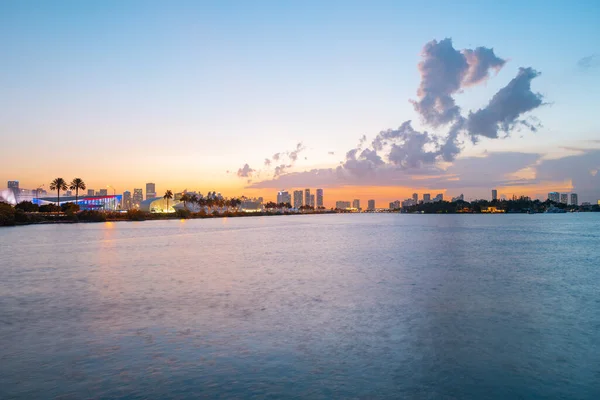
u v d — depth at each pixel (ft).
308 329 62.80
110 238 275.80
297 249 199.41
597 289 95.81
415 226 501.15
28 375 46.01
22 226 457.68
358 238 280.72
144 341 57.36
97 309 76.13
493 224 568.00
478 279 109.70
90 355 52.06
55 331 62.23
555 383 44.14
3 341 57.72
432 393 41.83
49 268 133.49
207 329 62.90
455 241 250.98
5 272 124.77
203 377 45.34
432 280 107.96
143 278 112.16
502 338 58.75
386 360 50.31
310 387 42.98
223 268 132.05
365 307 77.15
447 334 60.54
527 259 156.46
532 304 79.92
